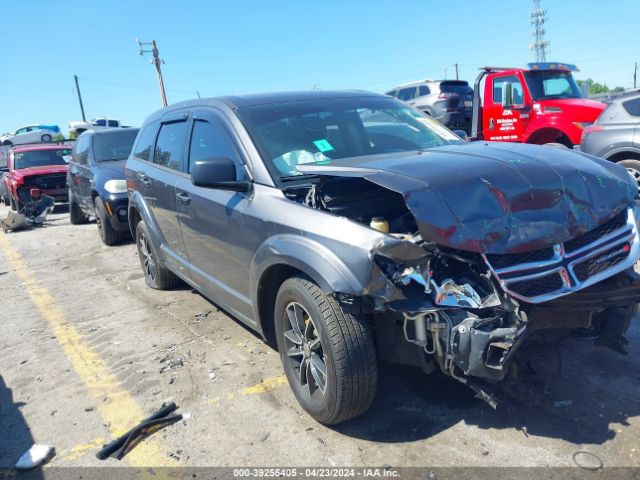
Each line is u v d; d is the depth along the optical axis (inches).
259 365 160.6
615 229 124.7
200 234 171.9
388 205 128.5
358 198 128.5
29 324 216.8
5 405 151.6
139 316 212.1
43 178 512.4
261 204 138.3
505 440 116.9
